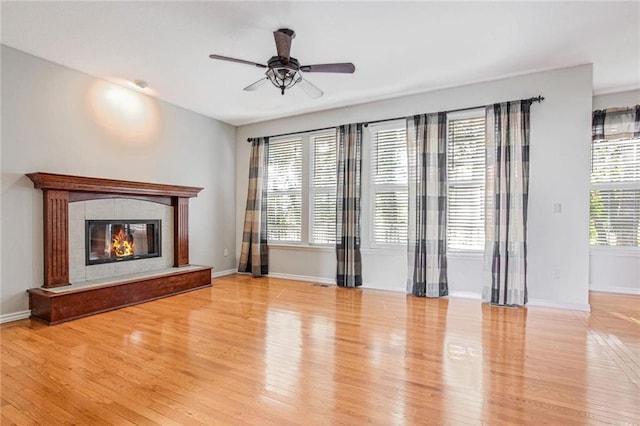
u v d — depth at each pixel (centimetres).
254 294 445
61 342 277
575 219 369
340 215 493
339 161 495
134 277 405
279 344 275
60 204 355
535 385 211
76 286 353
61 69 365
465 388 207
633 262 454
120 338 287
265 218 572
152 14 271
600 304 395
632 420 175
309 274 535
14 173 330
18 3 255
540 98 376
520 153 382
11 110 328
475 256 416
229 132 599
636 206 452
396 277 464
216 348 267
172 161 494
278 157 574
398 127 469
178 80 406
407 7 261
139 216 442
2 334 294
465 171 427
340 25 287
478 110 413
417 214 437
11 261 328
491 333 300
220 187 580
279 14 271
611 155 463
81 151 384
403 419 176
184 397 196
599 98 461
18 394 199
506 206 385
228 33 301
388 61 355
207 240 555
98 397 196
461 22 282
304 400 193
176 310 370
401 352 260
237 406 187
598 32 298
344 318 343
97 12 268
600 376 223
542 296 383
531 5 258
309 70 301
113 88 416
